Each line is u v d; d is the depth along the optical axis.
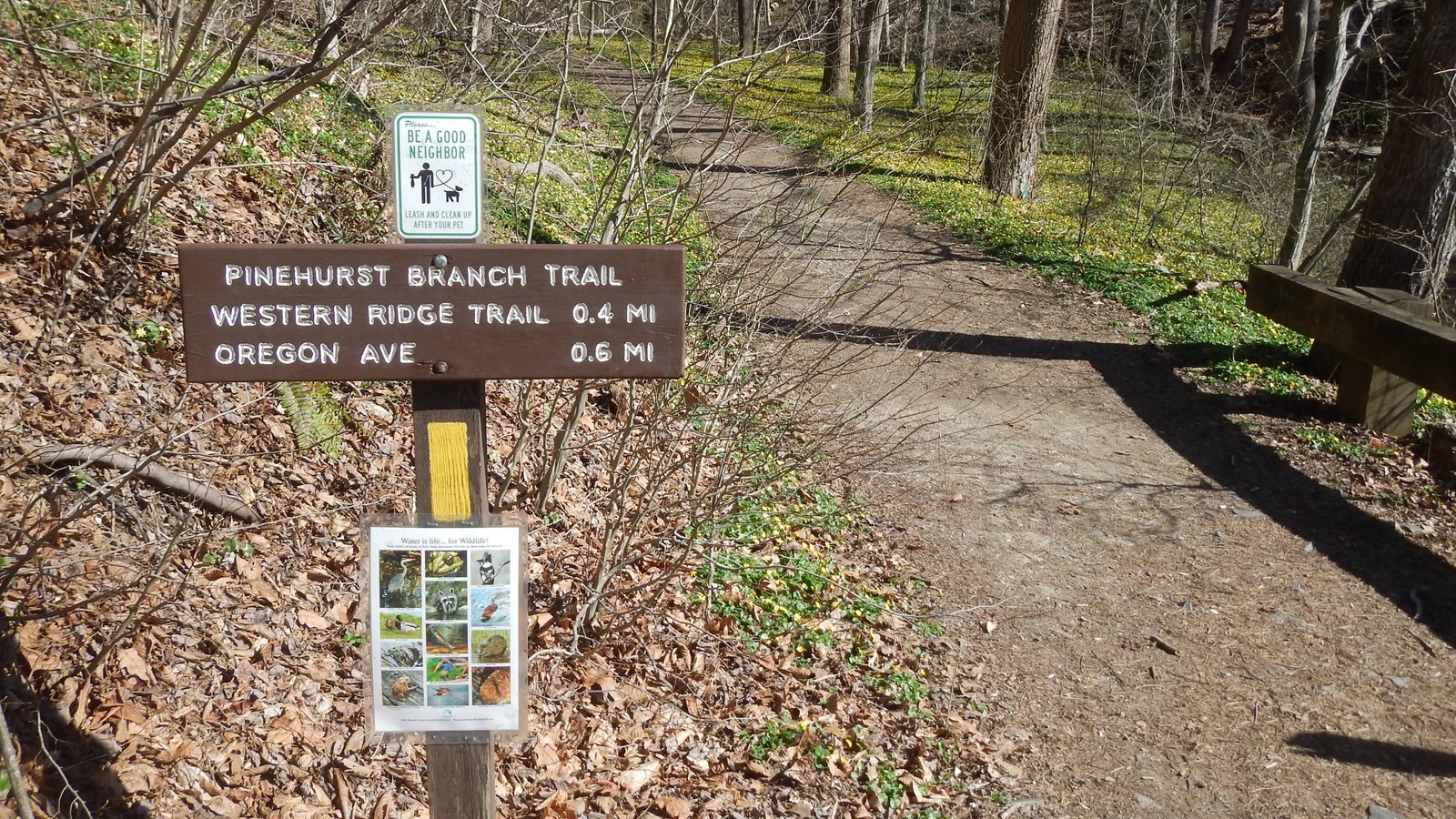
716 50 5.04
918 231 13.94
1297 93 22.84
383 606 2.64
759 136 5.16
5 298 4.95
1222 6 35.84
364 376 2.50
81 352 4.95
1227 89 23.25
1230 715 4.95
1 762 3.09
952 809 4.22
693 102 4.72
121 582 3.95
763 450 5.79
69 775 3.23
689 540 4.86
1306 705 5.04
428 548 2.63
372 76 8.37
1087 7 29.50
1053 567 6.27
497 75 5.66
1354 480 7.44
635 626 4.89
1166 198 16.20
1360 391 8.27
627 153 4.87
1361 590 6.09
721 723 4.50
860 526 6.54
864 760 4.40
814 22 5.01
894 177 15.46
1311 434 8.15
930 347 9.71
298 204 6.91
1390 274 9.05
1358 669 5.34
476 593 2.65
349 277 2.46
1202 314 11.01
